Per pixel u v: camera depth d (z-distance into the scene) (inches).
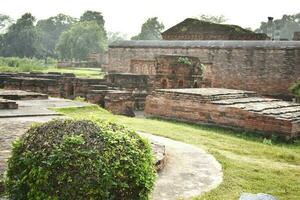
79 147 158.1
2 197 191.3
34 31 3120.1
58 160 154.6
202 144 416.8
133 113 763.4
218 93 667.4
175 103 645.3
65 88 892.6
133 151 167.3
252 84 1104.8
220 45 1163.3
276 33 1664.6
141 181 166.9
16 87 788.6
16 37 3048.7
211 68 1180.5
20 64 1994.3
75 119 177.3
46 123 174.2
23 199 162.1
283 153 409.4
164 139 425.4
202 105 612.1
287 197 257.3
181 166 314.3
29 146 163.9
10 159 169.3
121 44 1380.4
